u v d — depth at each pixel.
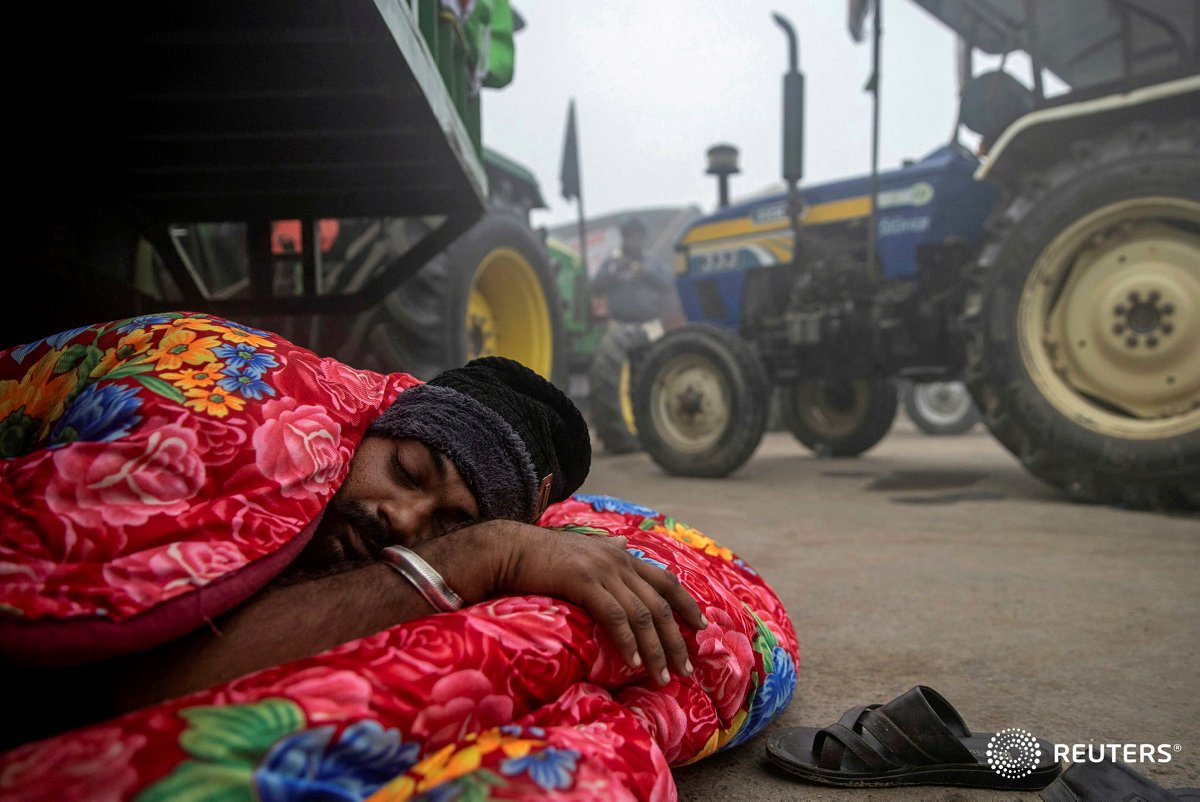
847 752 1.22
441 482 1.09
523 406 1.23
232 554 0.82
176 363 0.92
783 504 3.96
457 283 3.95
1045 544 2.94
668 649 0.97
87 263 2.25
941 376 4.89
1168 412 3.61
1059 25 4.60
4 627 0.71
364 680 0.76
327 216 2.87
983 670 1.66
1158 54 4.58
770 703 1.27
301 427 0.96
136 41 1.70
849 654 1.78
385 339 3.73
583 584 0.94
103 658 0.75
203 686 0.80
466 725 0.81
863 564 2.66
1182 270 3.56
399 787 0.74
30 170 1.95
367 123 2.15
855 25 4.98
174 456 0.83
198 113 2.09
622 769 0.81
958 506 3.84
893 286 4.99
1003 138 3.94
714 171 6.25
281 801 0.67
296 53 1.78
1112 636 1.88
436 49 2.19
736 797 1.15
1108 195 3.61
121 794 0.62
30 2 1.53
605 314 9.48
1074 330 3.80
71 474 0.79
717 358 4.94
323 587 0.89
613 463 6.18
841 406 6.44
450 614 0.88
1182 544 2.89
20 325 1.95
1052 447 3.76
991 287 3.92
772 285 5.91
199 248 4.24
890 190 5.11
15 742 0.82
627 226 9.92
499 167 4.62
